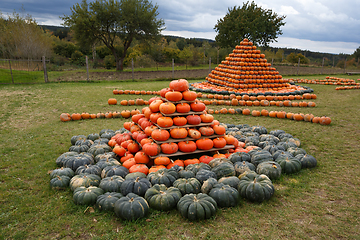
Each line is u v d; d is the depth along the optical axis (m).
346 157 6.09
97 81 20.31
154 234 3.53
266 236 3.46
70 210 4.05
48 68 28.95
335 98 14.29
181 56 40.53
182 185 4.44
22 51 31.80
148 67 36.16
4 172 5.38
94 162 5.80
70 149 6.46
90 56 45.69
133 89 16.83
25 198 4.39
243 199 4.38
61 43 47.12
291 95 14.31
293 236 3.46
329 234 3.48
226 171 5.01
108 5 29.62
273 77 17.25
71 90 15.62
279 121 9.77
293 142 6.71
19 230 3.60
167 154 5.66
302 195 4.48
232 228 3.63
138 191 4.35
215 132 6.24
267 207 4.14
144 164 5.50
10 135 7.84
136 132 6.59
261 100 13.16
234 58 18.20
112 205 3.99
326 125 8.88
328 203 4.22
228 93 15.49
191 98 6.15
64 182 4.73
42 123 9.24
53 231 3.60
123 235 3.50
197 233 3.54
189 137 6.04
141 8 31.36
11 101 12.12
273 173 5.00
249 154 5.90
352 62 43.31
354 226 3.63
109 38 31.86
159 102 6.29
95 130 8.52
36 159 6.06
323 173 5.31
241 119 10.25
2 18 35.44
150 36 33.28
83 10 29.19
